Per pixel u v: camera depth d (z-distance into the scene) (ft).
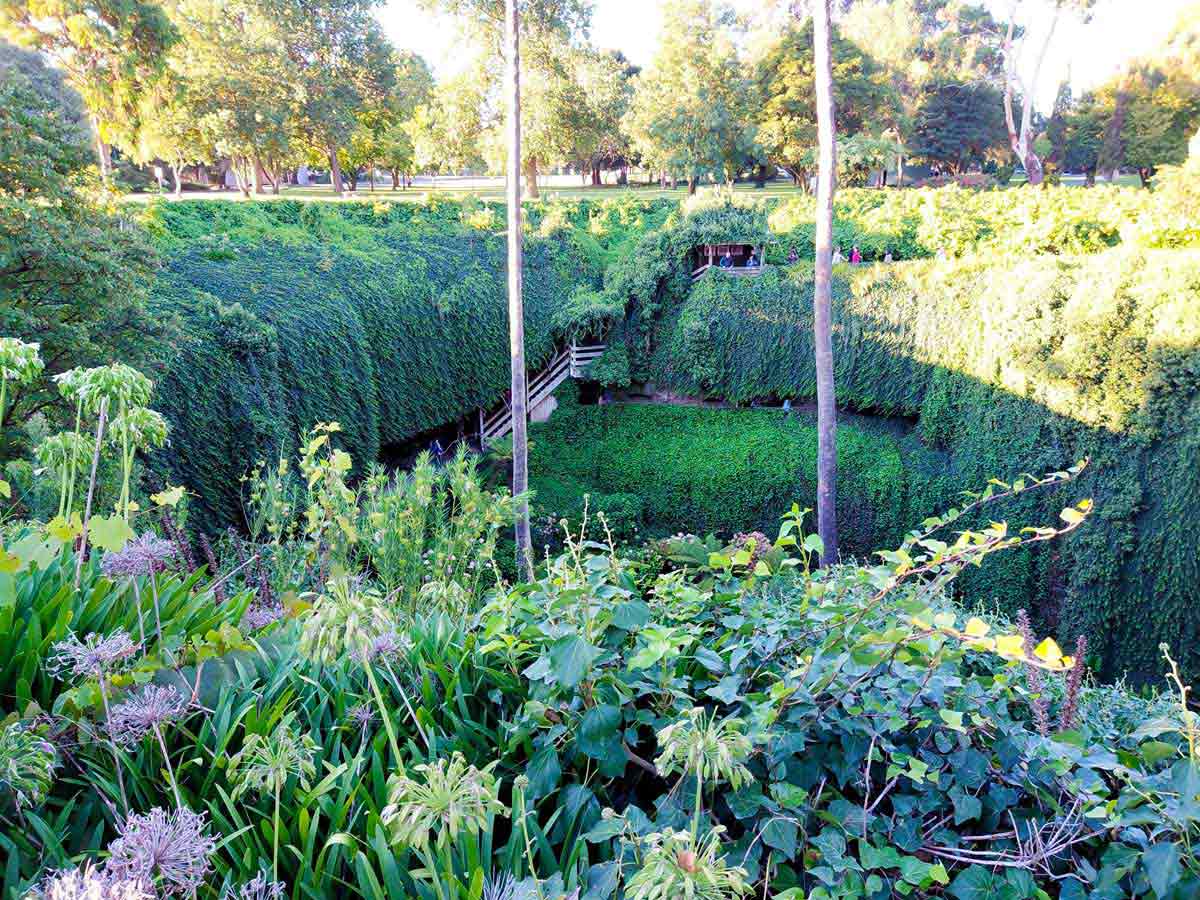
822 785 6.78
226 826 5.93
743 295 70.79
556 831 6.73
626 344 76.79
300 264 60.34
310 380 51.62
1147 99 116.67
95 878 3.94
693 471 62.13
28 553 8.14
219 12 91.76
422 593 10.40
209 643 7.62
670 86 107.34
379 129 124.16
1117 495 45.32
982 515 51.75
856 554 57.57
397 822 5.00
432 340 66.13
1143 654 44.27
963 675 8.99
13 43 63.16
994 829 6.69
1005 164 139.64
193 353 41.39
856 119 116.57
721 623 8.97
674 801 6.63
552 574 8.57
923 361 59.36
